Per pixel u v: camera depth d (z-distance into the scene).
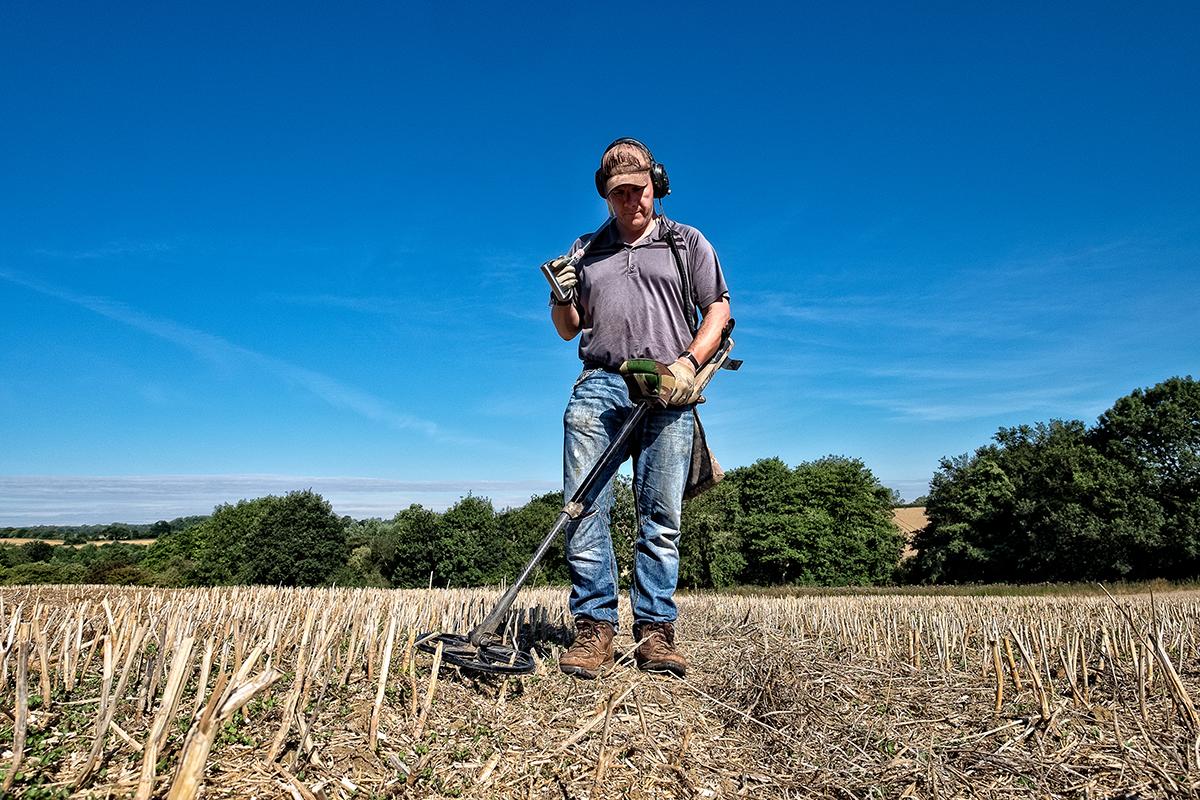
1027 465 58.88
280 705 2.64
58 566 60.16
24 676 1.93
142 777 1.79
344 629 4.09
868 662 4.96
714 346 3.91
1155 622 5.50
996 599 15.27
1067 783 2.81
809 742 3.24
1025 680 4.27
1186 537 48.62
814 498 65.44
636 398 3.59
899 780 2.87
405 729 2.69
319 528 58.31
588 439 3.96
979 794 2.77
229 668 3.15
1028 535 55.06
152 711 2.50
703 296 4.06
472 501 56.78
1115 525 50.25
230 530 63.78
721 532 61.56
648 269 3.99
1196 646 5.55
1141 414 52.84
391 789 2.24
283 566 56.84
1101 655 4.68
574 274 3.96
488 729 2.83
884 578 65.25
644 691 3.52
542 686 3.37
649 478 3.97
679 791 2.66
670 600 4.04
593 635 3.77
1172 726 3.37
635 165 3.91
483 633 3.19
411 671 3.04
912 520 78.69
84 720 2.39
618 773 2.68
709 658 4.82
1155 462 52.50
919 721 3.59
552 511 57.56
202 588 12.10
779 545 63.25
